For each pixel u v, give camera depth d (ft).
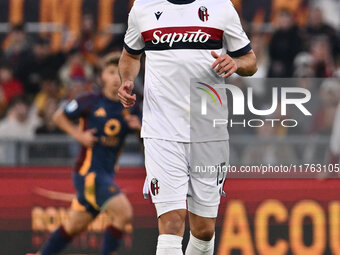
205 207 45.34
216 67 41.60
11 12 100.32
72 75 97.50
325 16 100.63
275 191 61.41
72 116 60.75
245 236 60.80
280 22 99.55
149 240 61.16
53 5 99.91
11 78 97.71
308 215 61.16
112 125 60.75
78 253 60.80
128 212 59.72
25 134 93.86
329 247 60.85
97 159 60.64
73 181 61.41
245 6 100.22
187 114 43.39
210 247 47.78
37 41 100.07
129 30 44.96
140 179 63.21
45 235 62.64
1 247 62.08
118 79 60.03
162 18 42.93
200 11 42.93
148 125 43.96
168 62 42.86
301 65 98.22
